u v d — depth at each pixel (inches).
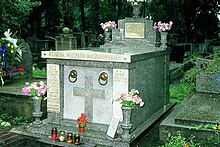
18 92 330.0
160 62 338.6
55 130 253.6
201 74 351.9
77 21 1411.2
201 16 1090.7
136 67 267.1
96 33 1201.4
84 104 272.7
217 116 252.7
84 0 1237.1
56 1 1045.8
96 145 241.4
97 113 268.8
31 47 888.3
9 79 383.9
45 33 1104.2
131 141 239.9
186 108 277.3
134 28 352.8
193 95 341.1
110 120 265.0
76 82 274.4
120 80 253.3
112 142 240.4
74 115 278.1
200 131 234.5
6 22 505.7
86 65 265.9
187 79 415.8
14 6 504.1
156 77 327.0
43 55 278.8
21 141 253.8
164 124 247.3
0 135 268.1
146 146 243.3
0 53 170.4
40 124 275.1
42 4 1003.3
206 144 231.3
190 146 220.5
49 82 281.4
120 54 251.4
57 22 1109.1
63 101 280.4
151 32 347.6
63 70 278.1
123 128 239.1
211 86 349.1
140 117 283.4
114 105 256.7
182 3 1020.5
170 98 411.2
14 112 324.2
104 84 264.1
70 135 247.0
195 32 1135.0
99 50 305.0
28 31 1009.5
